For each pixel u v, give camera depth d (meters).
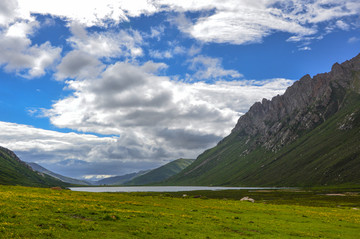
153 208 57.16
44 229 28.94
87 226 32.50
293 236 38.31
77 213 40.66
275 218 55.19
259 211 65.75
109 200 68.38
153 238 30.83
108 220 37.91
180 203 75.31
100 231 31.08
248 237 35.25
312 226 47.41
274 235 38.09
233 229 40.47
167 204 69.56
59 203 50.62
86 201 58.91
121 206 55.78
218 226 41.47
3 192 61.84
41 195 63.84
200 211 58.59
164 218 43.91
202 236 33.66
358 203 127.81
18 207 40.03
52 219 34.12
